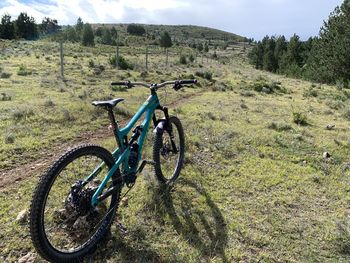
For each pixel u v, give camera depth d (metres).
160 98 13.74
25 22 118.75
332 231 4.09
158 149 4.62
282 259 3.55
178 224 4.00
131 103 11.88
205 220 4.13
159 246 3.59
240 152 6.86
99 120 8.94
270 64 74.62
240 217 4.28
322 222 4.32
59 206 4.00
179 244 3.62
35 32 122.31
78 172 4.90
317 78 32.50
